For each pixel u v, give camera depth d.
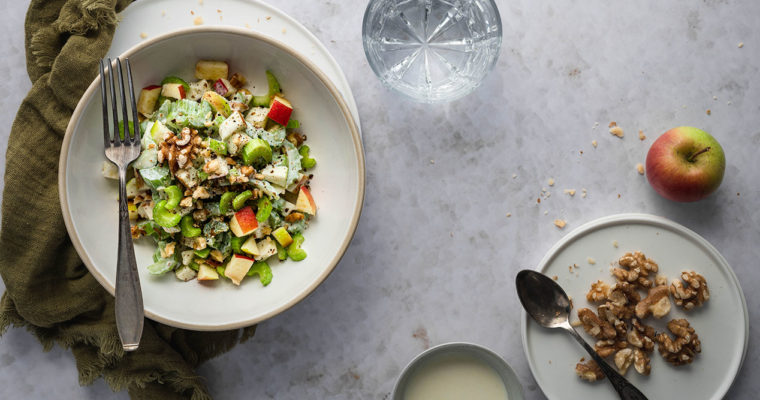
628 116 0.80
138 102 0.74
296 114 0.76
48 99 0.74
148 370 0.78
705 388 0.78
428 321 0.81
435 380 0.80
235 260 0.73
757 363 0.80
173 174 0.71
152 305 0.73
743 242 0.80
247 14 0.75
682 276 0.78
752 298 0.80
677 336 0.78
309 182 0.77
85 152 0.72
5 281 0.75
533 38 0.80
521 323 0.79
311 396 0.81
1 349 0.80
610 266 0.79
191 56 0.74
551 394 0.78
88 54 0.73
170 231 0.72
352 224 0.73
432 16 0.79
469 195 0.80
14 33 0.79
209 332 0.80
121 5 0.75
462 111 0.80
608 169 0.80
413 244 0.80
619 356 0.78
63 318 0.76
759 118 0.80
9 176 0.74
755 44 0.80
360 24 0.79
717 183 0.76
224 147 0.72
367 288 0.81
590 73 0.80
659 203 0.80
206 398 0.79
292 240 0.75
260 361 0.81
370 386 0.81
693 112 0.80
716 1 0.80
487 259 0.80
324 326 0.81
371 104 0.79
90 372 0.78
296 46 0.76
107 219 0.74
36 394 0.80
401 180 0.80
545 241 0.80
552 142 0.80
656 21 0.80
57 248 0.76
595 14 0.80
